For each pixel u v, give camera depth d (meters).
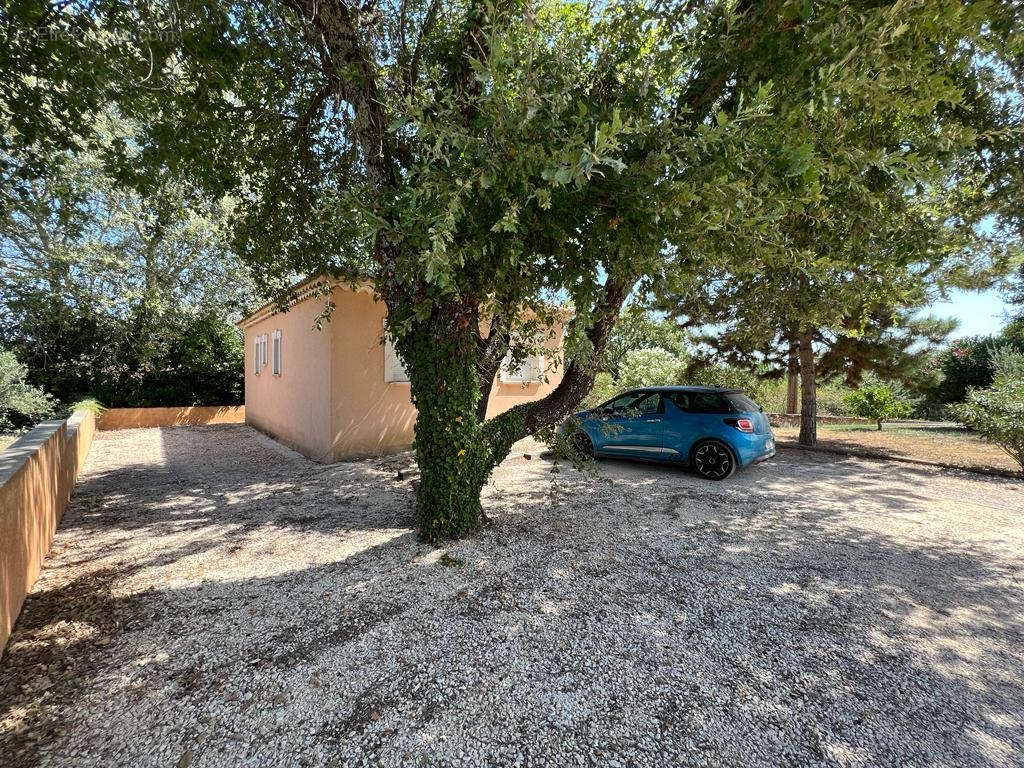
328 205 4.62
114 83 3.95
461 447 4.33
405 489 6.40
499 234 3.10
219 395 15.65
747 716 2.27
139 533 4.73
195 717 2.24
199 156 4.88
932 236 4.04
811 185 2.81
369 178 4.22
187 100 4.42
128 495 6.18
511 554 4.15
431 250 2.86
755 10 3.05
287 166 5.67
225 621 3.07
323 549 4.27
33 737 2.11
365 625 3.02
